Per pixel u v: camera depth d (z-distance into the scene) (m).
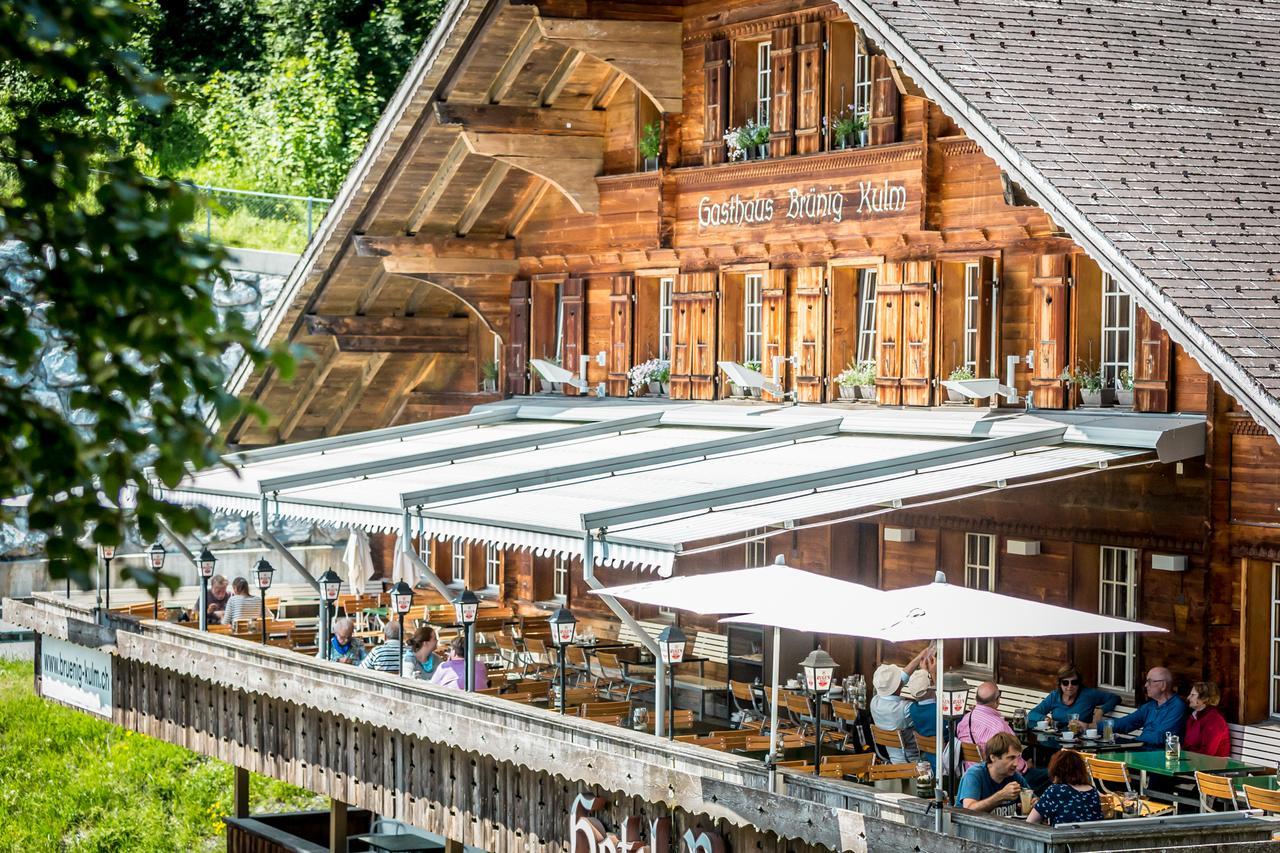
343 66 53.91
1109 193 17.58
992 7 20.59
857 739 21.42
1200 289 16.44
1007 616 14.88
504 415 29.44
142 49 52.75
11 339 6.62
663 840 16.62
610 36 25.75
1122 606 20.42
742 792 15.48
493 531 19.36
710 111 25.75
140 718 26.83
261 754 23.69
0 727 36.81
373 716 21.00
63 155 6.72
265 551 39.59
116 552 36.50
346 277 31.06
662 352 27.70
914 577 23.14
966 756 18.25
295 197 43.12
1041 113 18.69
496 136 27.22
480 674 22.12
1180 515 19.34
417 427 28.70
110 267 6.59
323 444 28.09
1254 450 18.62
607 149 28.06
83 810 34.91
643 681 25.22
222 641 24.36
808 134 24.14
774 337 24.84
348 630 25.36
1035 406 21.09
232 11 55.81
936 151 22.17
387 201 29.44
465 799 19.66
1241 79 20.45
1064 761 14.48
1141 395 19.72
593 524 17.95
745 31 25.16
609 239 28.03
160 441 6.81
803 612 15.60
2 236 6.62
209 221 38.00
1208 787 16.62
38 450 6.74
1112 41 20.55
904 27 19.72
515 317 30.48
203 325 6.66
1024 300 21.48
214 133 52.31
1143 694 19.80
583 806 17.67
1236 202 17.94
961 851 13.31
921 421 21.45
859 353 24.03
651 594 17.06
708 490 18.59
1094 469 18.75
